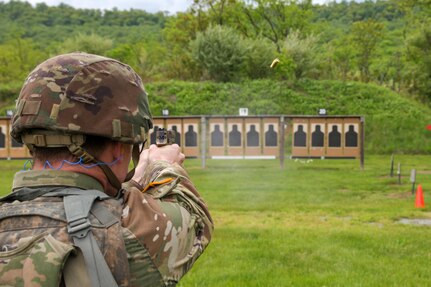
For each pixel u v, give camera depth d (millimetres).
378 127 26312
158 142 1869
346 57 38562
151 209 1434
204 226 1597
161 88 28172
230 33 30594
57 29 88500
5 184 14336
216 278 5672
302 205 10680
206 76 31172
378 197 11945
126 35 81875
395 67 41719
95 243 1299
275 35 37969
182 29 38438
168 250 1421
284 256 6578
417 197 10625
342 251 6852
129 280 1321
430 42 32688
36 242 1265
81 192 1398
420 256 6645
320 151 18672
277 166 19156
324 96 28172
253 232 7938
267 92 28062
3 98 29297
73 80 1406
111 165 1472
